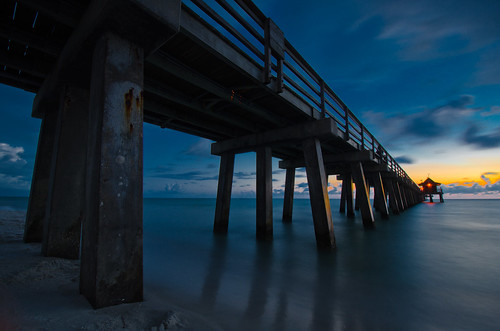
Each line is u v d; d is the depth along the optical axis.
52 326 2.00
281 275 5.27
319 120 8.17
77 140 4.59
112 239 2.60
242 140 10.29
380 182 18.75
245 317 3.20
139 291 2.79
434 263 6.41
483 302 3.96
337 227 13.92
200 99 7.05
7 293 2.50
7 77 5.27
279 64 6.06
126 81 2.95
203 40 4.18
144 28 2.95
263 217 9.69
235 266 5.95
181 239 9.77
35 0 3.01
